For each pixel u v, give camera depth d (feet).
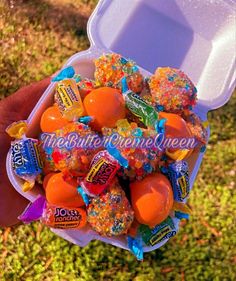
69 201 0.70
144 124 0.73
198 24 0.95
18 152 0.71
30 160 0.70
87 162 0.69
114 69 0.76
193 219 1.20
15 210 0.85
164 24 0.96
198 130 0.79
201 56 0.95
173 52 0.95
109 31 0.90
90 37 0.88
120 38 0.92
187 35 0.96
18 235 1.15
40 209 0.72
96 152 0.69
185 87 0.77
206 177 1.24
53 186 0.70
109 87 0.75
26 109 0.89
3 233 1.15
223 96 0.91
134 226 0.74
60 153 0.69
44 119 0.72
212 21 0.93
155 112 0.72
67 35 1.34
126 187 0.73
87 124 0.71
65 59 1.31
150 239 0.73
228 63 0.92
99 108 0.71
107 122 0.71
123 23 0.92
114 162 0.68
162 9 0.95
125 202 0.70
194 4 0.93
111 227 0.69
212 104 0.90
